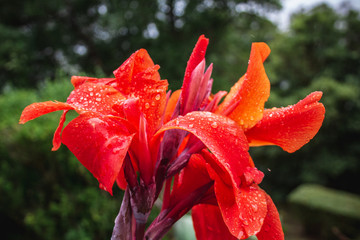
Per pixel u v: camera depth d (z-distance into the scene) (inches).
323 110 32.7
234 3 462.3
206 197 33.7
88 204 130.4
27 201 136.7
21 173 135.6
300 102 33.9
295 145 33.0
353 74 529.0
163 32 450.9
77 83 33.2
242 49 506.6
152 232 31.1
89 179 131.0
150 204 28.9
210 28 464.1
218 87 313.1
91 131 26.6
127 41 484.1
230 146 26.0
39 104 29.0
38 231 131.2
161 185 29.7
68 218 130.8
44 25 487.8
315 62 550.0
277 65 550.3
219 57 453.7
